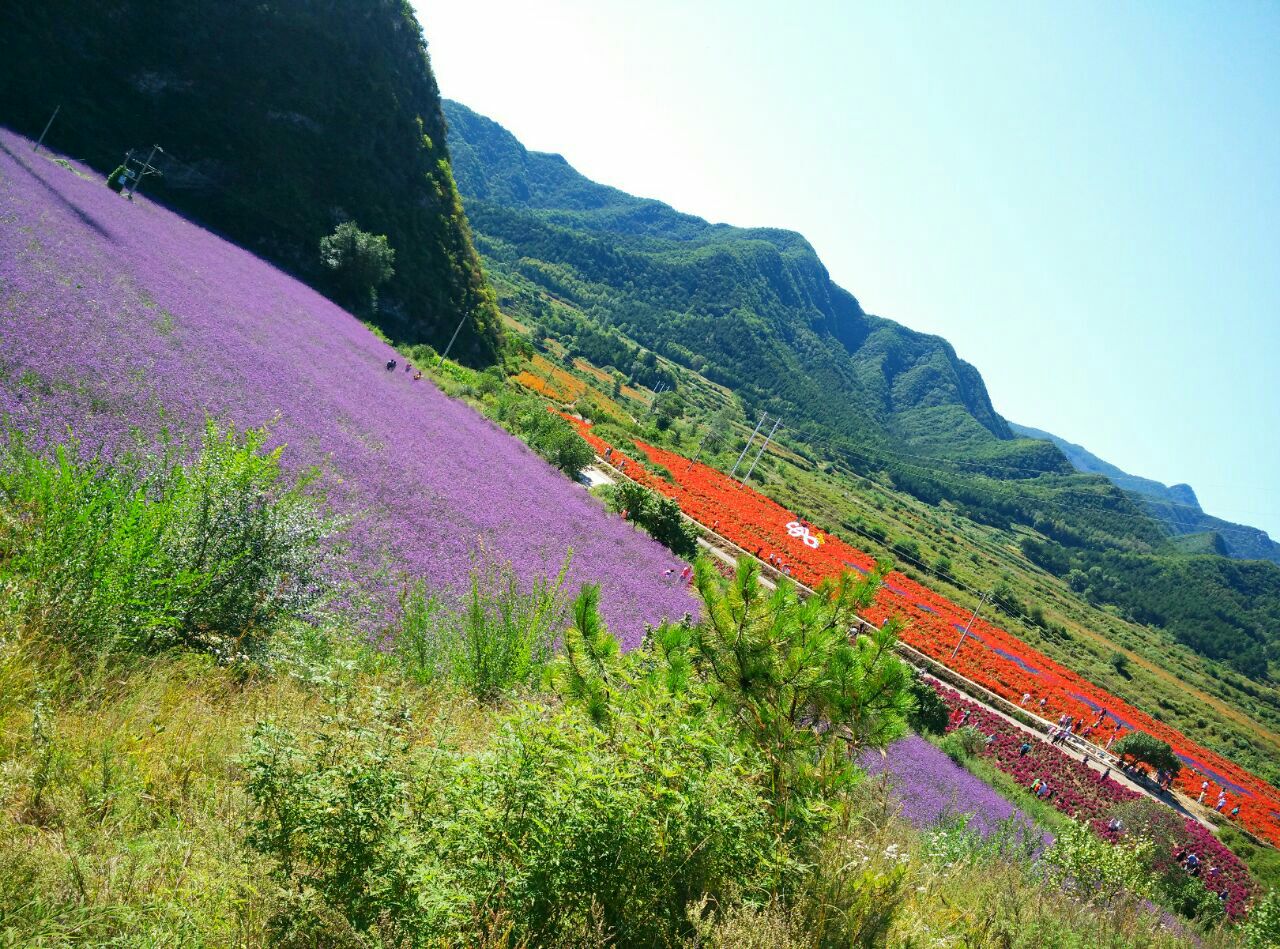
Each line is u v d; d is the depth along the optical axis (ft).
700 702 15.46
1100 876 29.73
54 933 7.64
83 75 175.11
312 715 11.80
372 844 8.85
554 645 30.27
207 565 20.63
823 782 15.69
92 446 30.14
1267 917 29.66
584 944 9.03
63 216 80.48
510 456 108.06
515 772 10.13
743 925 10.19
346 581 29.76
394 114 250.57
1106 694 181.16
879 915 12.35
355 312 200.64
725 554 137.28
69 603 15.70
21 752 10.96
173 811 11.05
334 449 54.75
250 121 204.64
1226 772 157.99
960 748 85.25
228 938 8.16
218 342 65.92
